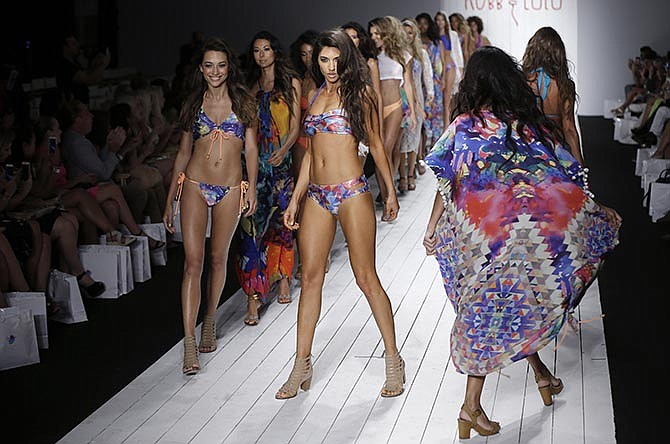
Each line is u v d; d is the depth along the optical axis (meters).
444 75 14.55
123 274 7.45
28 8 13.17
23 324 6.01
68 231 7.13
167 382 5.75
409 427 5.09
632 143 15.00
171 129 9.60
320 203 5.36
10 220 6.67
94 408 5.40
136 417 5.27
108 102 9.21
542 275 4.60
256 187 6.55
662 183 9.82
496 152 4.76
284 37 19.56
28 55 12.73
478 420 4.90
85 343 6.44
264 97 6.77
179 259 8.49
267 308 7.12
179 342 6.45
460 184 4.80
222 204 5.97
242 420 5.21
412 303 7.22
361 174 5.36
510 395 5.49
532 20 18.91
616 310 7.00
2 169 6.70
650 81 15.61
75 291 6.82
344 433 5.03
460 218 4.77
